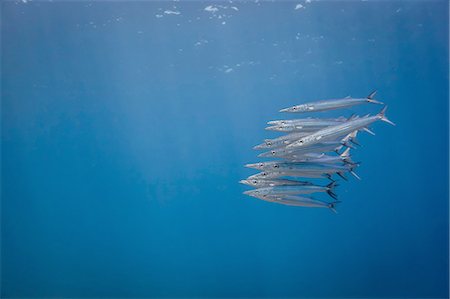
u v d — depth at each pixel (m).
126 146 16.91
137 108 16.39
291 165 5.25
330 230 15.41
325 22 13.26
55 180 16.42
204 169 18.02
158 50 14.24
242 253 15.84
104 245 16.03
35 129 15.59
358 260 15.19
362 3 12.48
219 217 17.02
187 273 15.31
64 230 15.89
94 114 16.02
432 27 13.59
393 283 14.60
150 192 17.25
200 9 12.69
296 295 14.67
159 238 16.59
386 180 17.67
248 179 5.50
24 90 14.79
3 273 13.97
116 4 12.34
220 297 14.65
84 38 13.47
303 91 17.47
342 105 5.39
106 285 14.84
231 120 18.03
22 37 13.27
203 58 14.81
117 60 14.44
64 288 14.58
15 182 15.22
